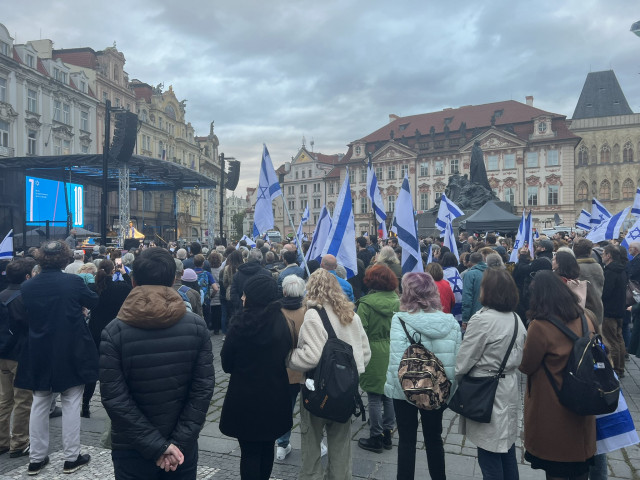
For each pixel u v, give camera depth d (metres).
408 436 3.82
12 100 35.41
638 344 6.95
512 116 67.19
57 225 25.86
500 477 3.42
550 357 3.20
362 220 76.12
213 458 4.73
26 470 4.48
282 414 3.43
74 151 42.91
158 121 59.47
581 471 3.20
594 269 6.38
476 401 3.36
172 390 2.81
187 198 66.38
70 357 4.42
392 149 72.94
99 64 49.34
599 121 67.88
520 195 63.97
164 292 2.88
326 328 3.57
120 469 2.80
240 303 7.11
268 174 7.84
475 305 6.95
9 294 4.89
